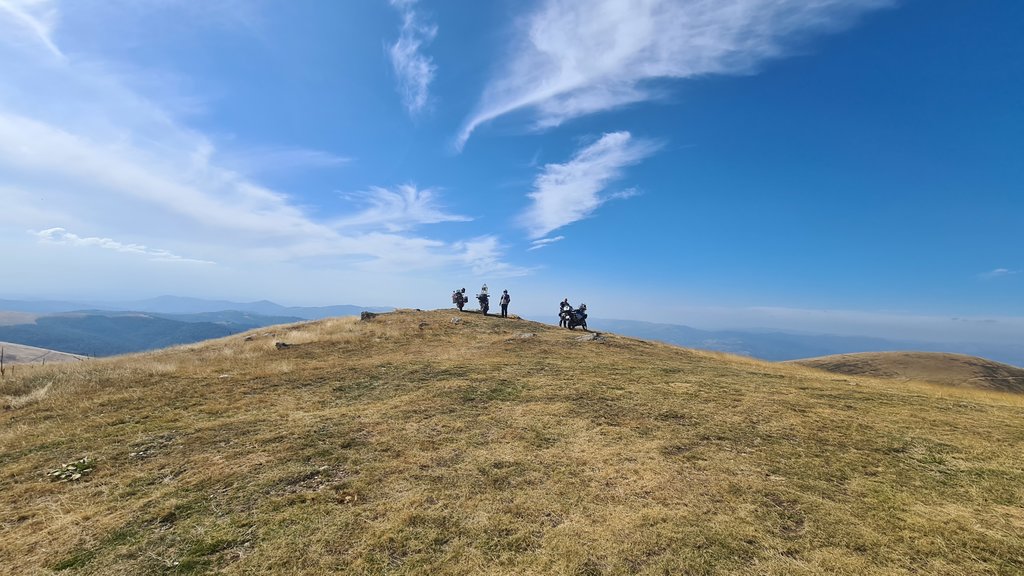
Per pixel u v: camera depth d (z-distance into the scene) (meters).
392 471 6.55
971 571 4.29
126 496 5.74
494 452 7.34
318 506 5.48
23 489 5.92
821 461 7.04
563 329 27.81
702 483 6.21
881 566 4.36
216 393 10.94
